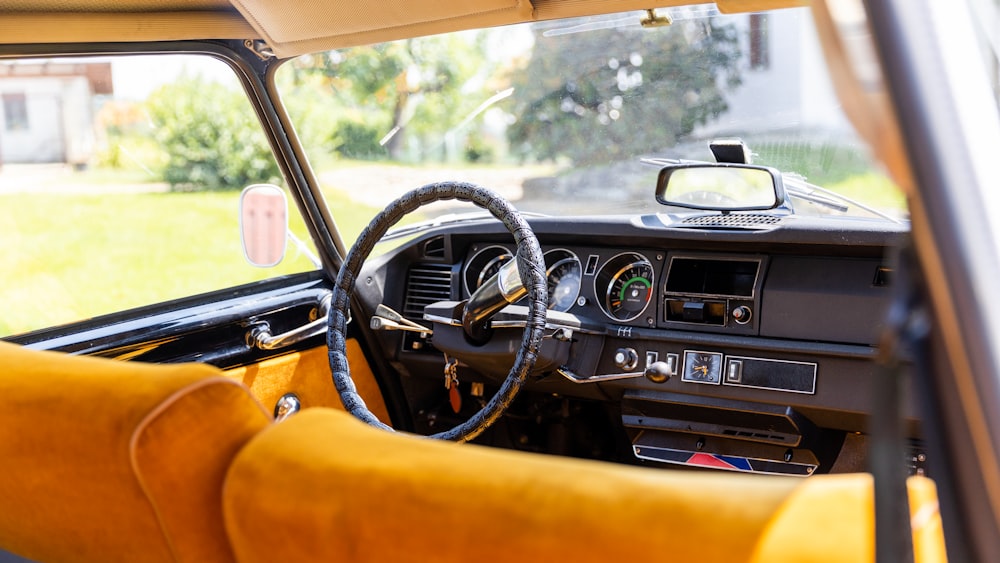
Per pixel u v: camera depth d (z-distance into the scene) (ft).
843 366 7.67
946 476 2.52
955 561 2.55
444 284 9.37
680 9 8.68
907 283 2.61
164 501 3.34
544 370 7.74
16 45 7.32
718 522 2.44
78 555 3.83
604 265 8.55
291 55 8.68
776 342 7.86
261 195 9.23
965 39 2.51
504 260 9.00
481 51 33.47
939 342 2.48
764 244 7.96
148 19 7.71
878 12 2.42
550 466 2.81
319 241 9.74
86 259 27.12
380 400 9.75
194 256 23.91
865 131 2.65
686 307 8.14
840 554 2.35
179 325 8.16
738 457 8.41
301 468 3.03
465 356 7.45
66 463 3.45
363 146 32.01
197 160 23.75
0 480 3.77
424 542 2.73
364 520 2.83
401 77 32.35
